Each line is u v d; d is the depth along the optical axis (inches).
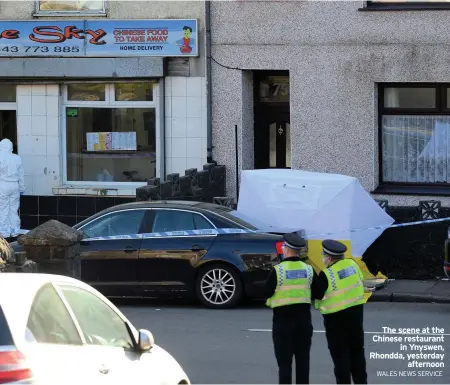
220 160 886.4
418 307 661.9
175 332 568.1
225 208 690.8
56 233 572.4
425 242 764.0
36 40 903.1
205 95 886.4
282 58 862.5
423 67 830.5
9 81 919.7
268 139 920.3
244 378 452.4
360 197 710.5
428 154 852.6
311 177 716.7
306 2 851.4
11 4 911.7
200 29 882.8
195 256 652.7
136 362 311.0
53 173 924.6
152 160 912.9
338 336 416.2
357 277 418.9
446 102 844.6
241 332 566.6
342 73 849.5
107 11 896.3
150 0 887.1
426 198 836.6
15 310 257.4
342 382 414.9
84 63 897.5
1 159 878.4
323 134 857.5
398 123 858.1
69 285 300.4
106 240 666.2
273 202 711.1
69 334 281.9
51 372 255.6
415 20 828.6
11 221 884.0
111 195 908.6
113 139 919.0
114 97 916.0
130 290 662.5
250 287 646.5
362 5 838.5
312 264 695.1
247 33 868.6
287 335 411.2
